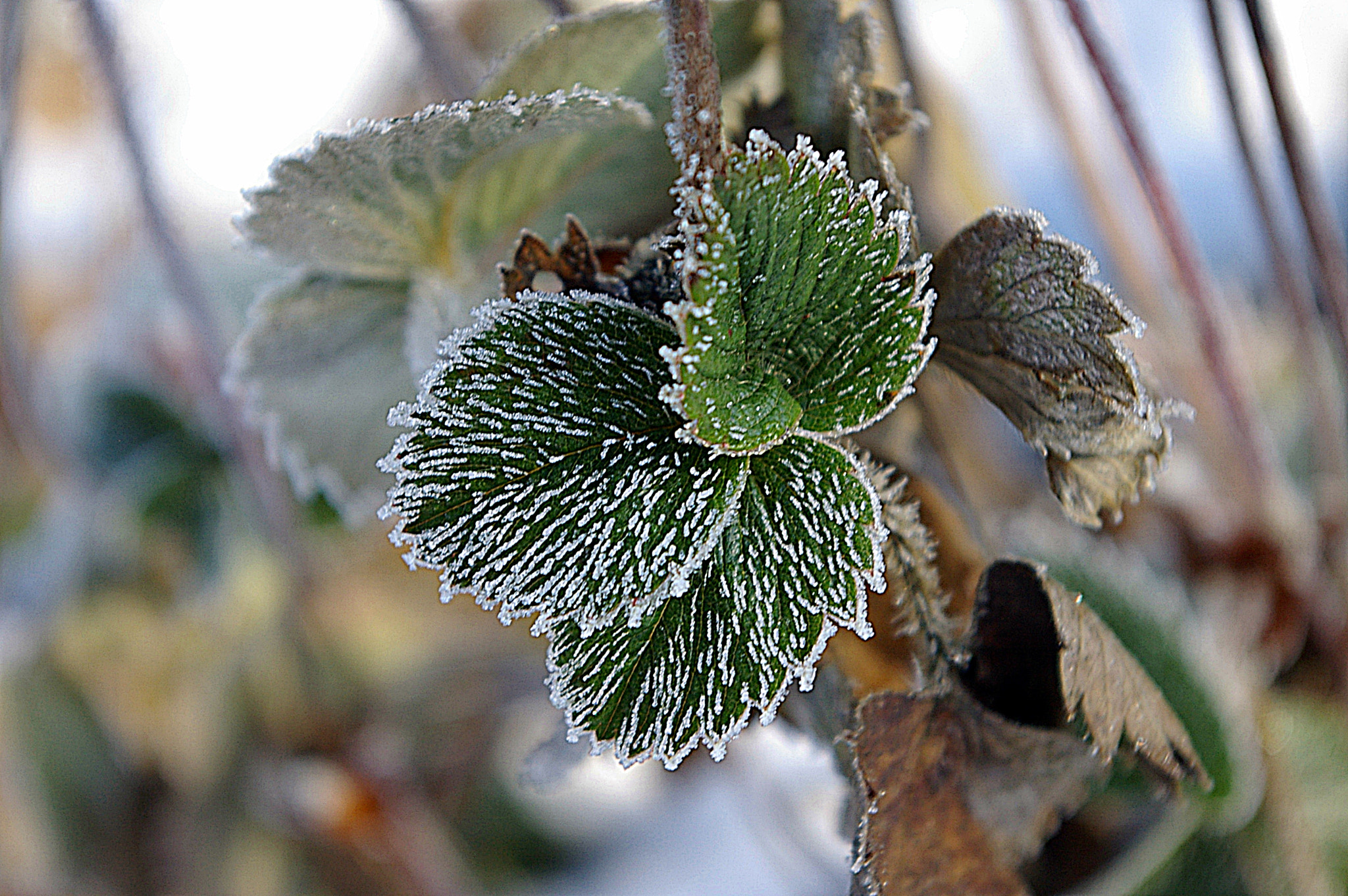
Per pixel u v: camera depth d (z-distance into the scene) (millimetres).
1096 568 313
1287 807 344
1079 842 386
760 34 277
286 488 417
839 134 274
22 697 551
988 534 311
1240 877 344
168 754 576
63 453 532
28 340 597
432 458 246
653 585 247
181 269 371
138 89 469
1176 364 405
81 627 536
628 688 249
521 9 495
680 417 250
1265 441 382
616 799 652
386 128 260
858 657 280
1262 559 397
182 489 508
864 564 248
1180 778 281
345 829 550
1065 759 282
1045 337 263
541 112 262
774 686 248
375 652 574
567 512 247
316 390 318
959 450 309
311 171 270
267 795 558
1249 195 367
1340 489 402
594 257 273
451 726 602
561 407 248
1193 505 410
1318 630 399
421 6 339
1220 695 320
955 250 267
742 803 588
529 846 616
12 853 565
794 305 250
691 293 241
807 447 250
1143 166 327
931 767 275
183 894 563
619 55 277
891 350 250
